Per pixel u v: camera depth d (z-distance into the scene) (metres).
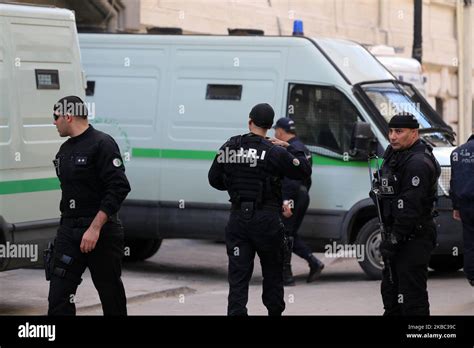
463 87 67.62
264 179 18.69
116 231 17.48
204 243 37.94
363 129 27.73
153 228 30.00
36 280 27.17
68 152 17.34
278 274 19.11
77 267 17.31
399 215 17.19
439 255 29.83
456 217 21.53
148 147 30.08
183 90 29.89
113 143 17.41
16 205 22.14
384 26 57.66
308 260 28.34
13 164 22.11
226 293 26.97
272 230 18.70
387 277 17.95
